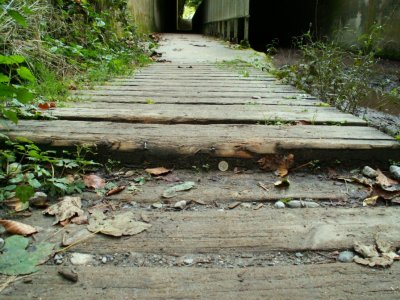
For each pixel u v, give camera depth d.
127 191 1.54
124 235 1.21
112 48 6.12
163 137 1.86
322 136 1.91
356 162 1.80
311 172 1.77
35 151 1.58
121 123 2.15
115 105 2.70
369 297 0.93
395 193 1.50
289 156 1.77
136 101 2.87
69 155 1.79
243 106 2.75
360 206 1.44
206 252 1.13
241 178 1.69
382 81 5.27
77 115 2.27
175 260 1.09
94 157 1.79
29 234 1.20
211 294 0.94
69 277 0.99
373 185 1.59
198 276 1.01
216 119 2.27
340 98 3.50
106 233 1.21
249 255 1.12
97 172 1.73
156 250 1.14
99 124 2.10
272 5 13.95
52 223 1.28
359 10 8.47
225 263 1.08
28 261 1.06
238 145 1.78
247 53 8.11
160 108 2.60
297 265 1.06
